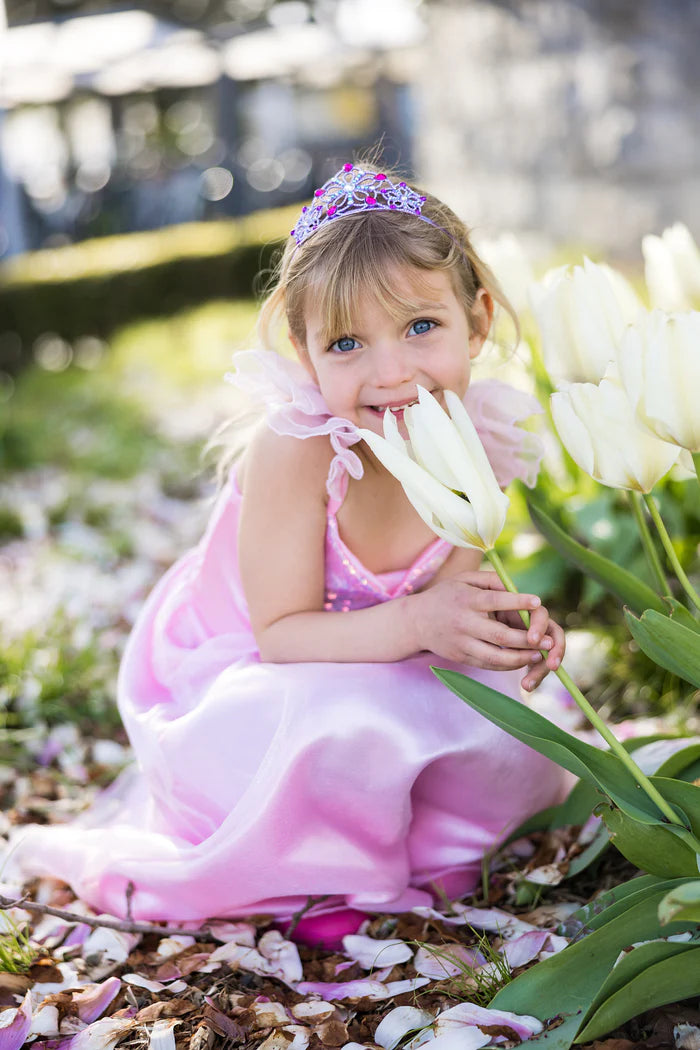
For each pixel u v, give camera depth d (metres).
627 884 1.32
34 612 2.93
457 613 1.36
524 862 1.64
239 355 1.53
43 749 2.24
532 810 1.61
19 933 1.53
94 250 11.58
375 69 14.50
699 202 7.67
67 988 1.43
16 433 5.61
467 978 1.36
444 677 1.24
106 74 14.30
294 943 1.52
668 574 2.29
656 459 1.15
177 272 10.32
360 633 1.49
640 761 1.69
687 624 1.26
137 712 1.71
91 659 2.59
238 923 1.57
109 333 9.62
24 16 16.81
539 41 8.03
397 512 1.61
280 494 1.55
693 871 1.17
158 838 1.61
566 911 1.48
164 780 1.60
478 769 1.51
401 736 1.44
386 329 1.40
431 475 1.09
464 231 1.56
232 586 1.74
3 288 9.12
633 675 2.24
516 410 1.68
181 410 6.36
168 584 1.85
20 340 9.13
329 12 15.62
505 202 8.26
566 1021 1.17
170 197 15.50
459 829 1.60
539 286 1.36
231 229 12.22
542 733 1.23
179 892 1.55
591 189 7.95
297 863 1.48
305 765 1.44
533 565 2.53
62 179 16.44
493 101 8.25
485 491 1.09
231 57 14.59
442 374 1.42
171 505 4.39
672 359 1.02
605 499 2.43
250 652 1.66
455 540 1.13
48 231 14.77
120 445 5.45
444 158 8.52
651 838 1.17
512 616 1.50
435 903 1.59
